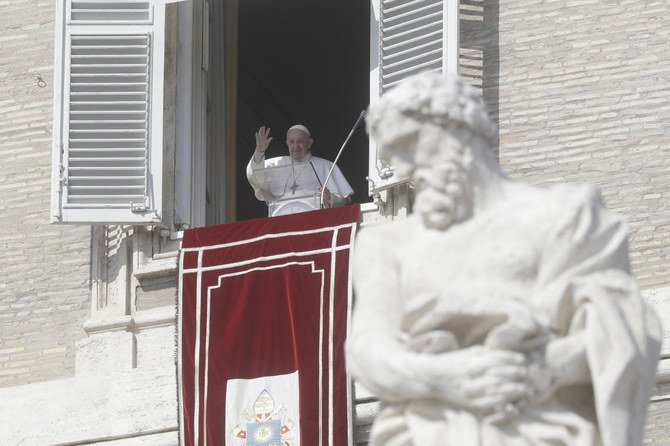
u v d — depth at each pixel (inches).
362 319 431.5
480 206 434.6
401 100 436.5
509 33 1095.0
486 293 419.8
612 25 1087.0
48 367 1106.1
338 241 1048.8
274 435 1024.9
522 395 413.1
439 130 435.2
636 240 1045.2
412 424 418.6
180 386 1047.0
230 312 1051.9
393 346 424.2
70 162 1106.7
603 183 1061.8
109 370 1085.8
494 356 414.0
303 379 1026.7
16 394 1097.4
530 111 1080.8
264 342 1042.7
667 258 1038.4
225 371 1042.7
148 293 1098.1
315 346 1030.4
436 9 1078.4
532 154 1073.5
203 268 1064.2
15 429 1084.5
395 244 439.2
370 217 1066.1
